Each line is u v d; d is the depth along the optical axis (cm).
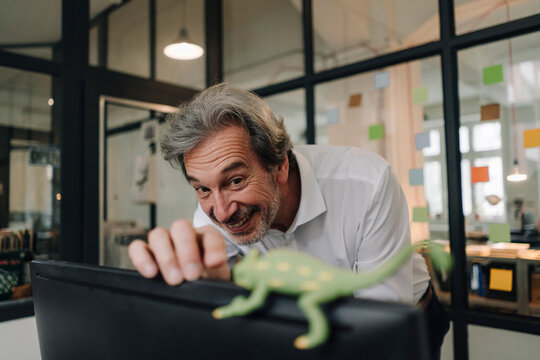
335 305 26
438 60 206
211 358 31
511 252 181
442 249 26
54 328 45
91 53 230
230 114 67
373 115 234
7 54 197
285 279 26
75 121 220
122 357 38
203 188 70
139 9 256
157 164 262
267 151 72
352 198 95
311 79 247
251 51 292
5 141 200
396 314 24
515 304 179
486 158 189
